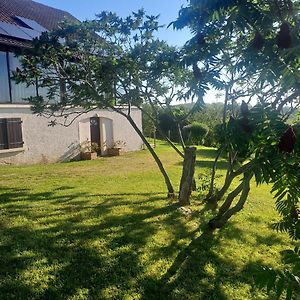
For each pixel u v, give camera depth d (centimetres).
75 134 1625
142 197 802
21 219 608
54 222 597
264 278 202
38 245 500
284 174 247
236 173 678
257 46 319
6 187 881
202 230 599
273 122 282
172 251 512
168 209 703
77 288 403
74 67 743
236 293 414
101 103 790
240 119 313
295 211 301
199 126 1902
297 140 250
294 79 299
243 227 630
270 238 584
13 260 452
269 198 866
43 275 423
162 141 2394
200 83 403
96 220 618
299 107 372
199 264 479
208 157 1680
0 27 1281
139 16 718
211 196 782
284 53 286
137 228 588
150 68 684
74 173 1163
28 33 1377
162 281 431
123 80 734
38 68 745
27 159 1407
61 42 823
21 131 1370
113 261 468
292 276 201
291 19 306
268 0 306
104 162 1502
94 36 754
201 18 345
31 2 1873
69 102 789
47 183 952
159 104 802
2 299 373
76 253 483
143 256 489
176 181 1031
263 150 270
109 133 1836
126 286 414
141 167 1334
